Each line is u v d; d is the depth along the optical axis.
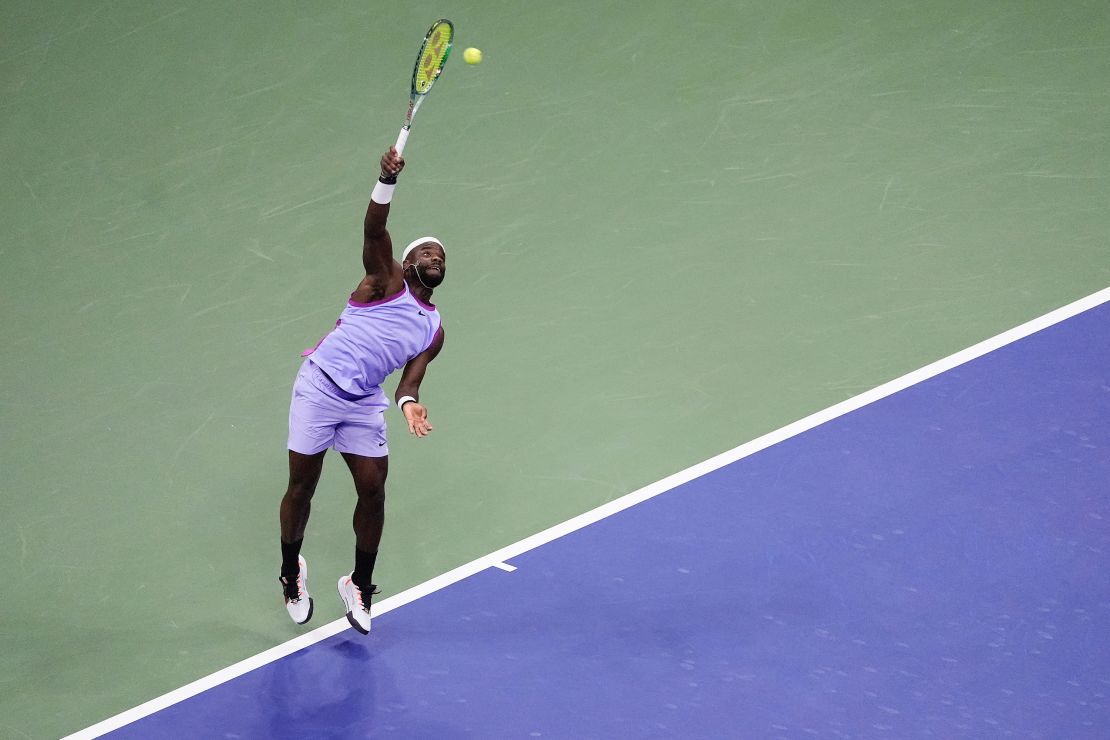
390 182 30.33
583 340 43.56
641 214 49.03
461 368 42.59
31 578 35.50
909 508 36.94
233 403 41.50
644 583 34.91
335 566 36.09
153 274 46.88
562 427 40.25
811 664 32.38
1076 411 40.06
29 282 46.62
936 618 33.56
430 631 33.75
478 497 37.94
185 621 34.31
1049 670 32.03
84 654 33.31
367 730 31.00
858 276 45.88
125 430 40.50
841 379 41.72
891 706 31.19
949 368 41.88
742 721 30.91
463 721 31.14
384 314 31.73
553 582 35.06
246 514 37.69
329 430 31.81
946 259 46.44
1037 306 44.25
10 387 42.19
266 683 32.41
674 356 42.81
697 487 37.91
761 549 35.81
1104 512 36.59
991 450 38.81
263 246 47.97
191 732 31.09
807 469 38.34
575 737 30.59
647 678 32.16
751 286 45.59
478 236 48.12
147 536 36.91
